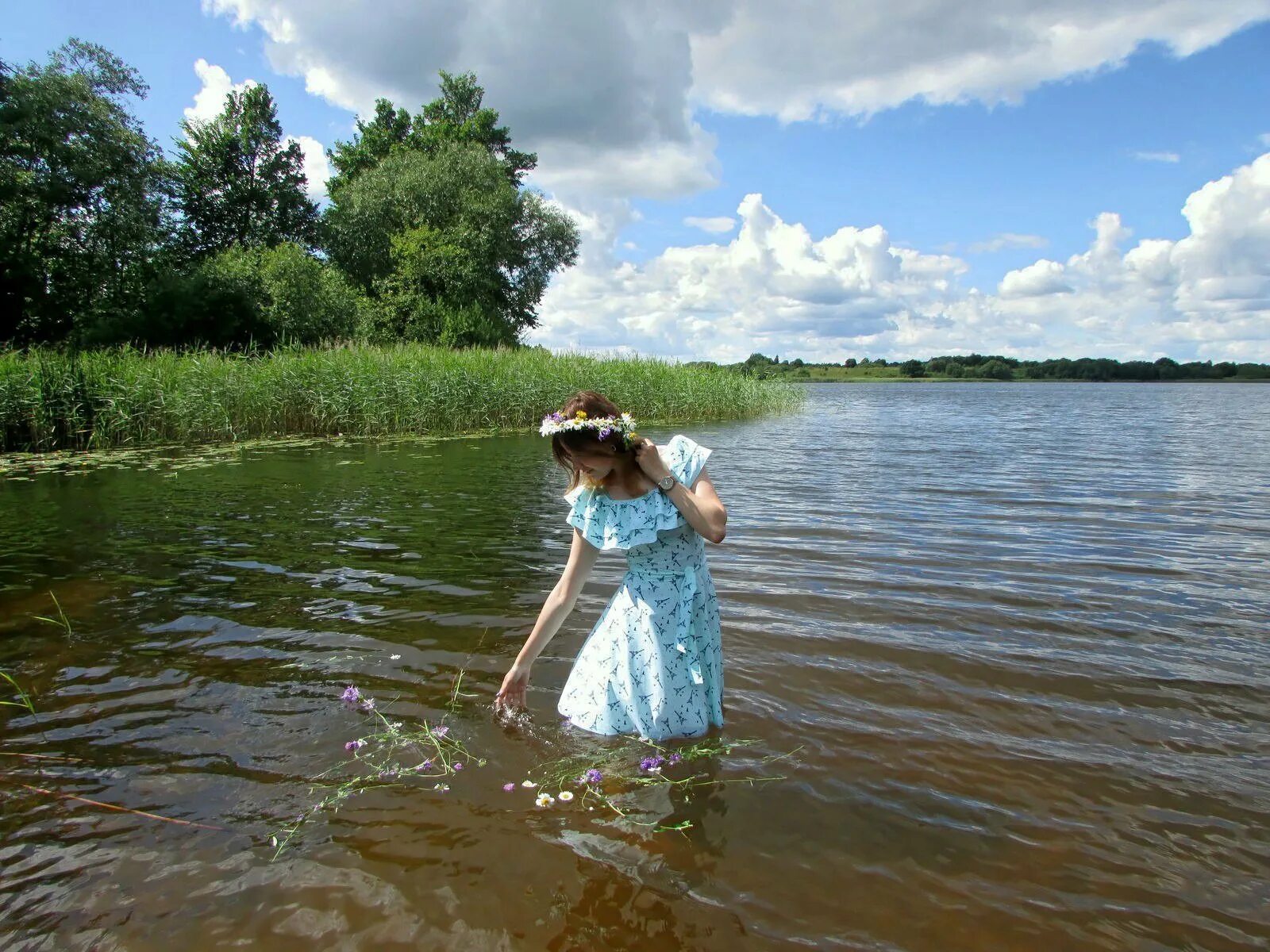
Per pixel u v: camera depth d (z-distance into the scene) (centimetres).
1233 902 194
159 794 239
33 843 215
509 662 343
